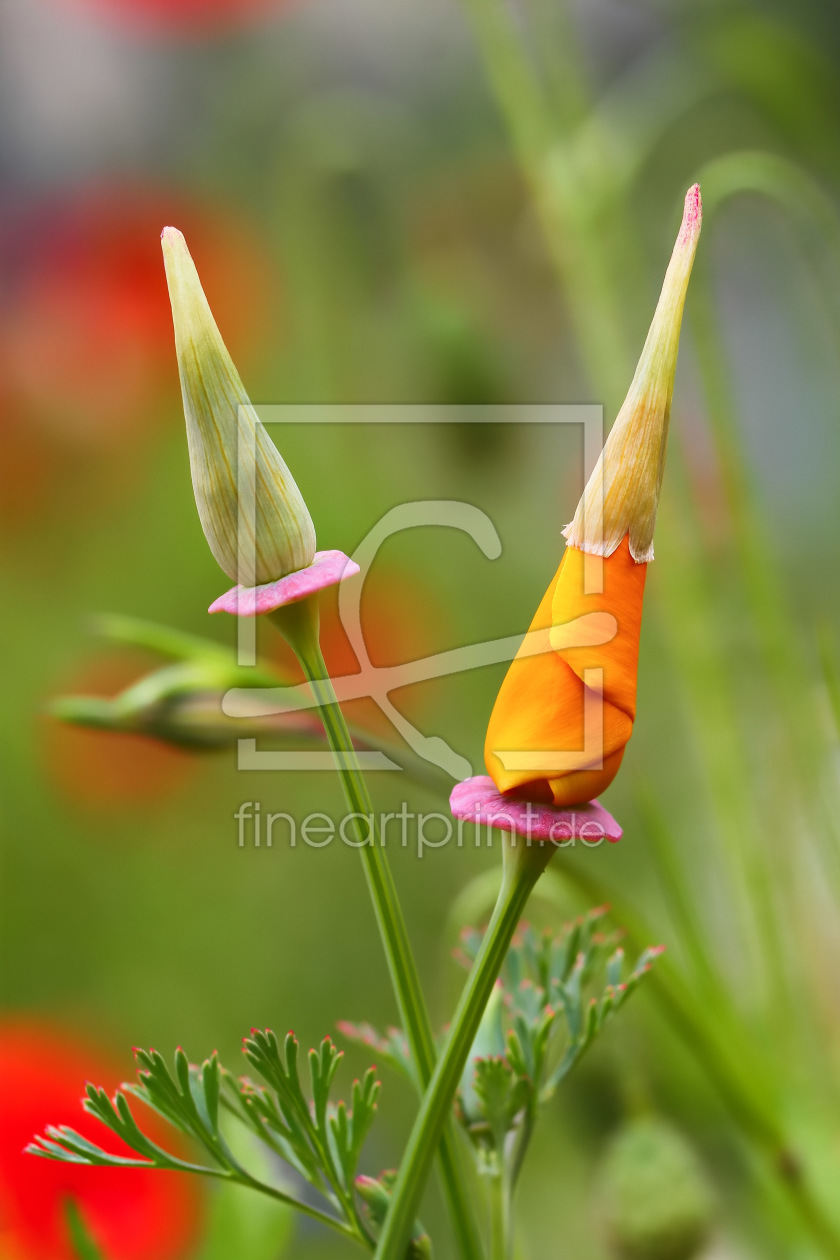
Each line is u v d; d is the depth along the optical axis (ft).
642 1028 1.88
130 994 3.14
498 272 3.57
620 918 1.54
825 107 2.35
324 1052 1.28
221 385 1.24
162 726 1.57
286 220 3.10
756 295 3.47
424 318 2.86
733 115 2.92
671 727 2.97
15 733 3.36
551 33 2.38
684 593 2.13
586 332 2.32
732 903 2.44
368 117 3.08
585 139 2.35
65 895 3.23
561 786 1.23
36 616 3.55
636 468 1.22
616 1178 1.86
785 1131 1.58
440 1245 2.51
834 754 1.95
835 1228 1.60
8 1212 1.73
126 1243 1.74
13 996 3.14
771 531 2.88
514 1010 1.37
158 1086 1.29
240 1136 1.50
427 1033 1.27
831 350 3.22
